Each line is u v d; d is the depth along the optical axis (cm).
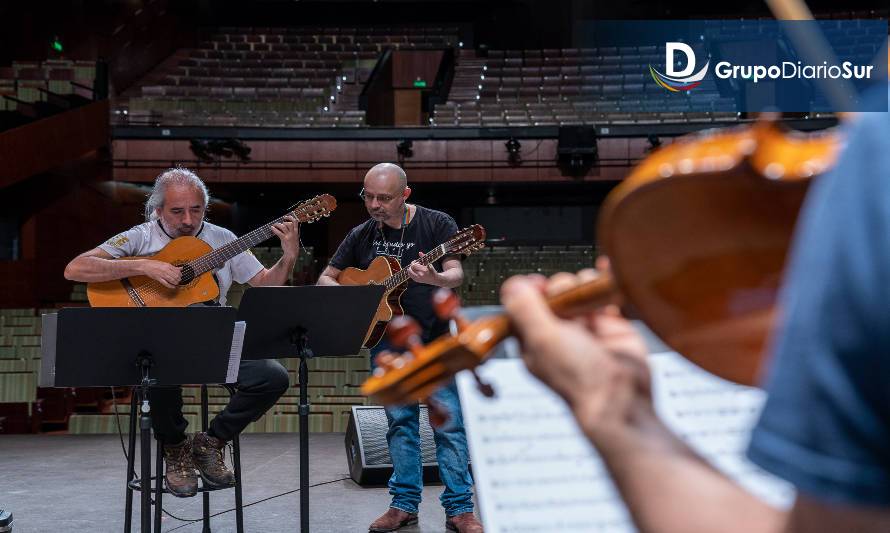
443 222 396
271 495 473
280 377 329
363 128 1470
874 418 40
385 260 386
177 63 1908
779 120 47
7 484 513
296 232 351
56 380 276
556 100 1786
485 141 1473
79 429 765
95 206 1445
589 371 51
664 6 2077
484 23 2147
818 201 43
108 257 344
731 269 49
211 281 348
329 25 2150
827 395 40
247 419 329
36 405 773
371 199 387
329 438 716
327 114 1612
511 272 1423
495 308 63
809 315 41
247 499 462
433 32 2116
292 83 1859
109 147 1450
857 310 39
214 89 1784
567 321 55
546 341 52
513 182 1470
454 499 379
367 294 311
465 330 58
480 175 1472
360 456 497
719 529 46
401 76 1984
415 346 61
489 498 84
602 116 1595
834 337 40
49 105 1402
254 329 303
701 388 88
